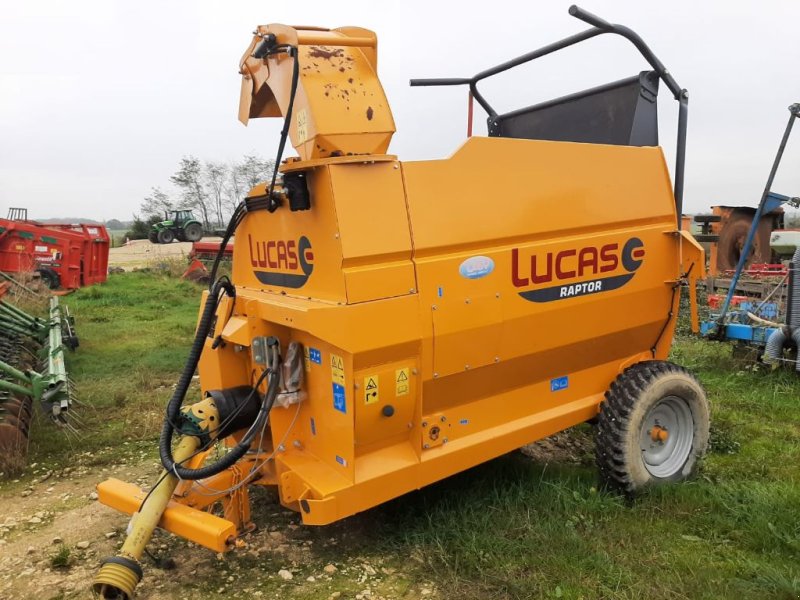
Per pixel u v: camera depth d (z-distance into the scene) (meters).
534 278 3.45
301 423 3.35
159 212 49.25
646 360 4.29
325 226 2.86
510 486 3.88
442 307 3.08
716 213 12.59
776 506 3.61
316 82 2.86
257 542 3.45
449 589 2.94
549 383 3.82
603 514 3.58
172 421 3.17
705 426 4.22
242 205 3.46
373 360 2.91
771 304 7.82
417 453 3.19
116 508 3.22
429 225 3.03
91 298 14.26
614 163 3.80
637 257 3.98
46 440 5.07
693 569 3.04
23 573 3.23
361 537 3.47
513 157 3.31
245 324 3.32
